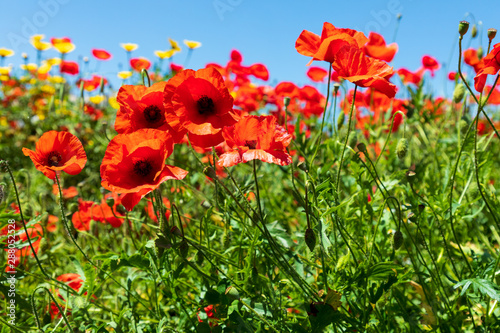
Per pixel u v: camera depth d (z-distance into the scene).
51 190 1.39
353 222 0.79
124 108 0.70
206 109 0.68
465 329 0.77
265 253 0.71
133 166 0.65
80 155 0.69
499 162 1.31
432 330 0.72
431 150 1.09
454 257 0.86
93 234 0.96
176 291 0.75
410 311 0.77
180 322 0.73
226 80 1.40
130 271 0.81
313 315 0.65
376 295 0.68
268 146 0.65
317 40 0.73
